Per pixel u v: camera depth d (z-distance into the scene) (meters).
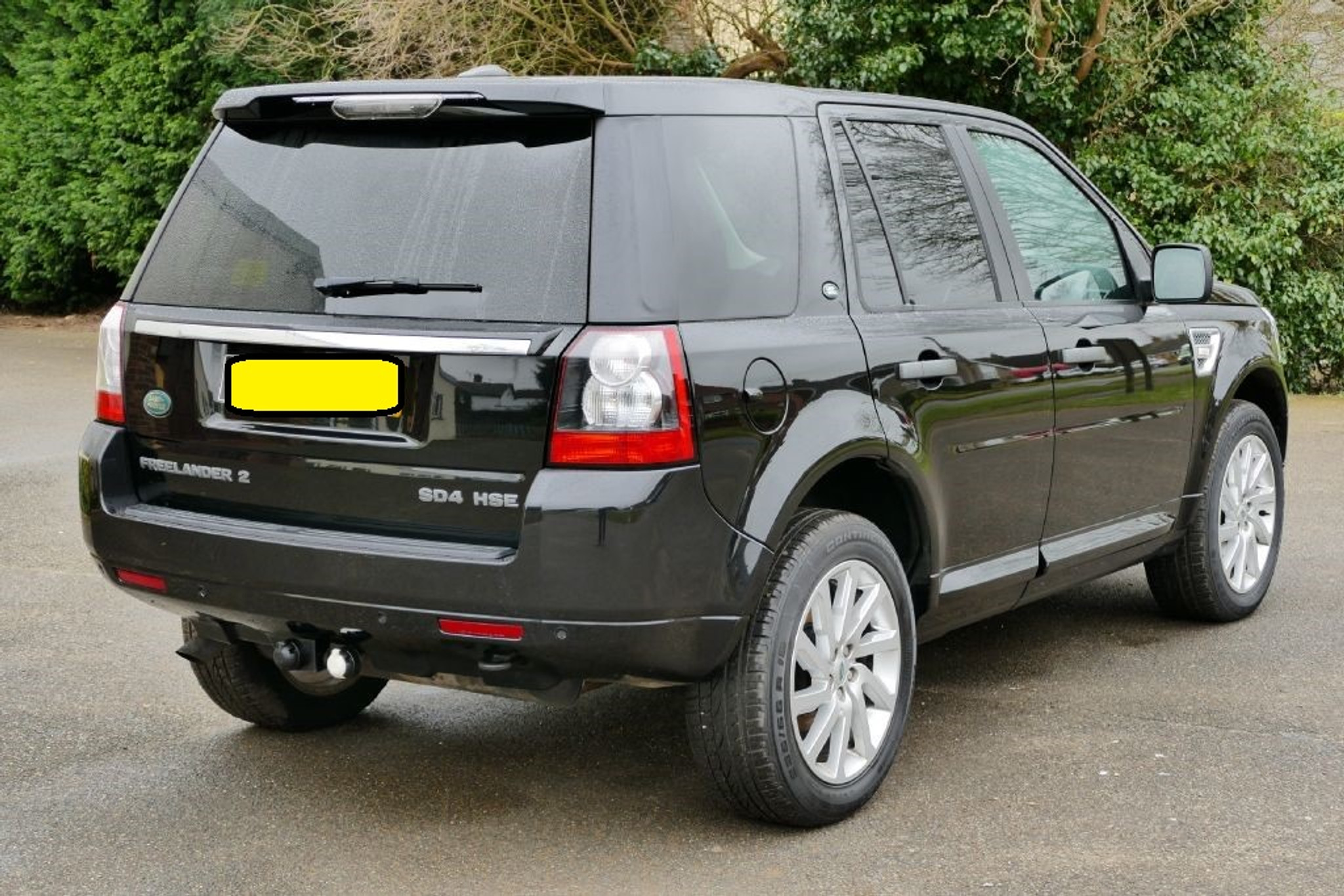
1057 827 3.82
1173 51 14.70
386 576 3.40
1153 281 5.08
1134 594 6.29
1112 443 4.91
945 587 4.23
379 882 3.53
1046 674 5.15
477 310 3.39
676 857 3.66
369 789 4.13
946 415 4.11
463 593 3.33
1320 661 5.29
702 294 3.46
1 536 7.23
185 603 3.77
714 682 3.60
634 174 3.41
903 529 4.14
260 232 3.74
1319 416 12.16
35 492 8.34
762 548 3.48
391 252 3.54
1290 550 7.01
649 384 3.29
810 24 14.48
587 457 3.28
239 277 3.74
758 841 3.76
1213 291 5.88
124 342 3.89
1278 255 14.02
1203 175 14.36
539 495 3.26
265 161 3.84
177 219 3.94
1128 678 5.09
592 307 3.31
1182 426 5.31
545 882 3.53
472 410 3.35
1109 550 4.97
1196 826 3.81
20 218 19.89
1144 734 4.52
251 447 3.65
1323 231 14.59
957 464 4.17
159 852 3.71
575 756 4.41
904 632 3.99
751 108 3.78
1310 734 4.51
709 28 16.34
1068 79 14.12
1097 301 5.00
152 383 3.82
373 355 3.48
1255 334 5.79
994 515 4.39
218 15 17.23
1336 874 3.52
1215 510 5.55
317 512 3.58
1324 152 14.38
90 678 5.10
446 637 3.39
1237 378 5.57
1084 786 4.10
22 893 3.47
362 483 3.50
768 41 15.98
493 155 3.53
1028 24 13.52
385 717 4.78
